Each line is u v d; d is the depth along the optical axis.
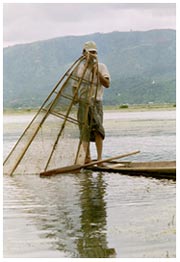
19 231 8.75
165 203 10.28
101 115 14.89
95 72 14.73
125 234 8.47
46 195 11.26
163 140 21.50
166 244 8.00
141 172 13.59
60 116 14.61
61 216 9.55
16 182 12.98
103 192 11.42
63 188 11.98
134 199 10.67
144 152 17.50
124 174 13.78
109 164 14.95
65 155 14.56
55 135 14.57
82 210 9.92
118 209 9.92
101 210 9.89
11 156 14.55
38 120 14.59
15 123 40.00
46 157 14.44
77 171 14.38
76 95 14.67
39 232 8.68
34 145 14.47
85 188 11.92
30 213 9.79
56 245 8.10
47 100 14.66
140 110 76.75
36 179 13.40
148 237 8.30
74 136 14.66
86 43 14.98
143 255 7.64
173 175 13.16
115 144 20.27
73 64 14.82
